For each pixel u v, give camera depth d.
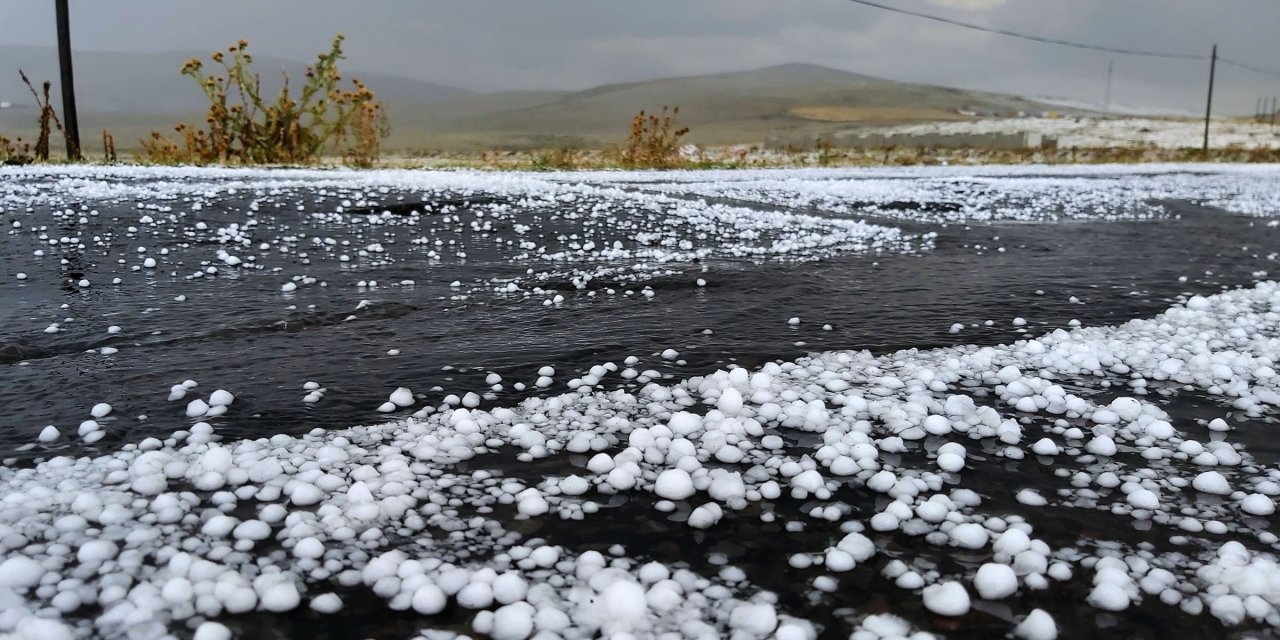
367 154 13.12
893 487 1.81
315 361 2.71
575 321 3.37
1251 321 3.60
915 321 3.50
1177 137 39.88
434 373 2.61
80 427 2.05
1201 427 2.26
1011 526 1.65
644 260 4.87
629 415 2.29
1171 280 4.68
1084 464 1.99
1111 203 9.73
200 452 1.93
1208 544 1.59
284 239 5.05
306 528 1.56
